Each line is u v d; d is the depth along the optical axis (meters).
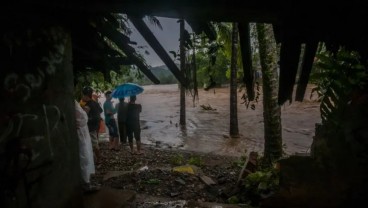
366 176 3.91
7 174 2.88
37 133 3.20
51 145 3.38
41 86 3.27
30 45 3.16
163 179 6.47
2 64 2.88
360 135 3.84
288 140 12.73
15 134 2.97
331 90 3.91
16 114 2.99
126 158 9.43
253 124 16.41
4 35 2.91
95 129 8.48
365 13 2.58
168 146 12.23
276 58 7.33
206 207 4.79
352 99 3.85
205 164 8.84
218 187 6.37
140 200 5.23
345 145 4.02
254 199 5.15
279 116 7.25
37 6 3.18
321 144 4.26
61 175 3.54
